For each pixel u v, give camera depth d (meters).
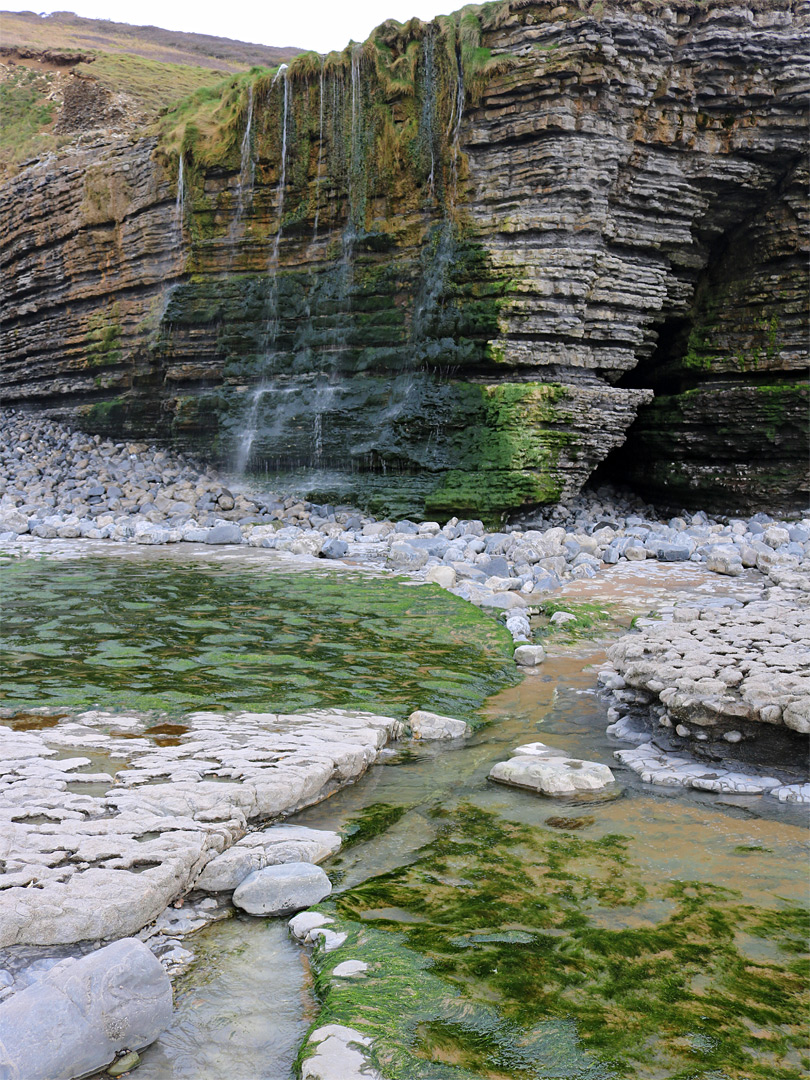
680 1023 2.58
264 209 15.88
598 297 13.48
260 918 3.31
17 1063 2.34
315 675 6.38
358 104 14.49
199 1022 2.66
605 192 13.03
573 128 12.69
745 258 14.57
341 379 15.34
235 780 4.23
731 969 2.87
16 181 20.64
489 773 4.81
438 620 8.06
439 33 13.55
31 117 35.81
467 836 3.98
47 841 3.41
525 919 3.20
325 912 3.26
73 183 18.81
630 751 5.12
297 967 2.96
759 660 5.50
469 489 13.19
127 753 4.61
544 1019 2.59
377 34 14.34
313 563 10.82
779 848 3.84
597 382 13.94
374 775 4.80
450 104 13.50
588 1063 2.39
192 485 15.89
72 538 12.94
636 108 12.93
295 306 15.75
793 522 13.65
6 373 22.23
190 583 9.46
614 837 3.96
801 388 13.72
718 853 3.79
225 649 6.93
